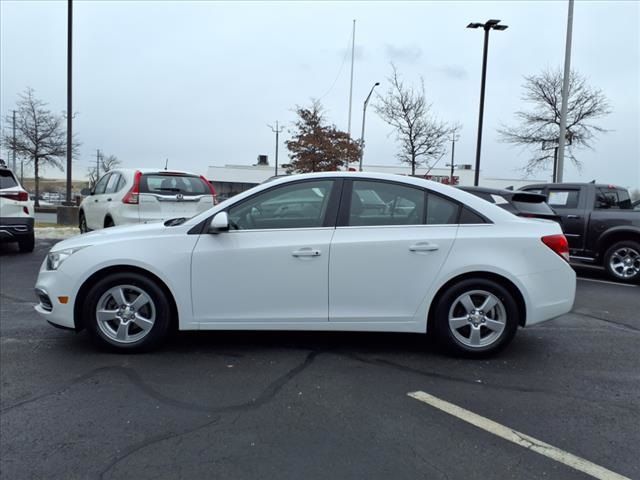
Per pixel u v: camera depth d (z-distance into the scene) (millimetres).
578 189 9594
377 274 4363
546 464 2846
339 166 29688
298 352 4605
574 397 3742
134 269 4402
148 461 2838
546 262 4434
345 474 2727
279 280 4367
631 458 2922
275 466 2799
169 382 3896
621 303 7094
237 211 4484
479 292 4406
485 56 19781
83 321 4457
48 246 11750
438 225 4445
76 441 3037
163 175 9039
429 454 2934
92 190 10844
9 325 5359
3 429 3164
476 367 4305
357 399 3645
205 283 4363
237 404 3545
